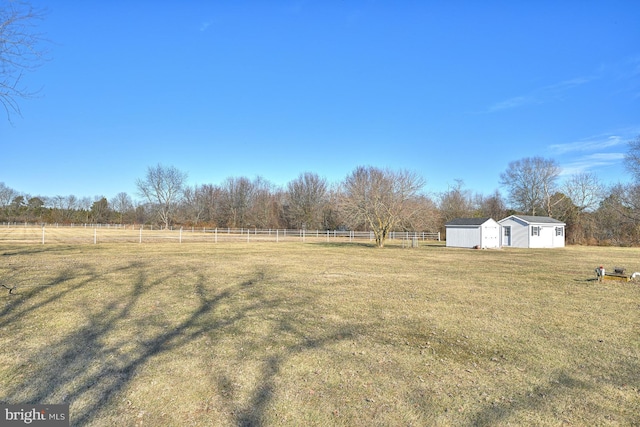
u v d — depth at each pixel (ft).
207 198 222.89
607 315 24.34
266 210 198.59
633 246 120.37
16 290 28.48
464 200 171.32
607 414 11.55
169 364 14.97
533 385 13.61
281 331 19.69
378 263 54.44
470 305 26.71
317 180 191.93
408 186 98.48
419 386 13.37
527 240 112.57
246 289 31.30
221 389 12.85
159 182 219.41
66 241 91.91
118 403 11.78
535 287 35.01
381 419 11.05
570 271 48.08
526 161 165.99
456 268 49.67
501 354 16.84
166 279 35.29
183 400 12.03
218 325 20.59
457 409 11.71
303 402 12.01
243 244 97.19
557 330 20.72
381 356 16.29
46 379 13.47
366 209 96.89
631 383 13.88
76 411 11.27
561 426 10.81
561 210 152.97
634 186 125.70
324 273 42.06
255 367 14.82
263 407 11.65
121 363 15.02
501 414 11.44
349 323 21.44
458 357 16.37
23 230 165.07
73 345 17.04
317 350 16.89
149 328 19.77
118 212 274.77
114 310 23.35
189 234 144.56
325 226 182.70
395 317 22.97
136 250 69.26
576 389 13.32
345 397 12.42
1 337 18.06
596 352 17.25
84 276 35.60
